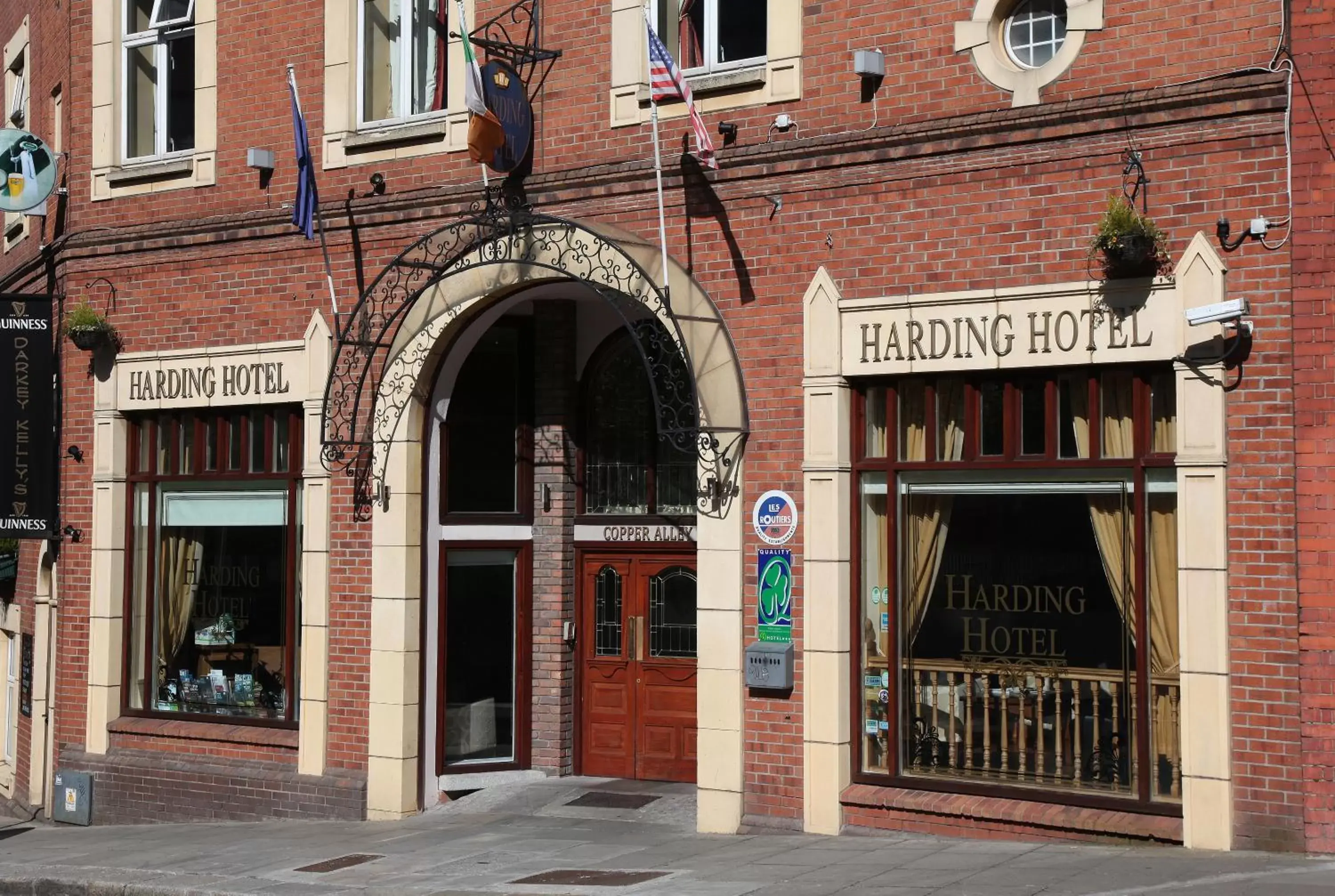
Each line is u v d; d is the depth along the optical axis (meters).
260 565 15.02
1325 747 9.73
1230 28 10.24
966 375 11.36
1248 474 10.02
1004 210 11.05
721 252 12.30
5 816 17.31
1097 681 10.80
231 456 15.26
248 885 11.10
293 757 14.52
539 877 10.62
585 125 13.05
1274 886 8.87
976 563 11.34
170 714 15.46
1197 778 10.09
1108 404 10.80
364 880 10.98
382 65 14.55
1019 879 9.43
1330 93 9.91
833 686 11.64
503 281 13.41
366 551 14.12
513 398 14.84
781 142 11.98
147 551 15.77
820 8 11.91
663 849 11.52
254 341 14.90
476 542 14.44
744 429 12.09
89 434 15.95
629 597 14.48
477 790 14.28
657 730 14.30
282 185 14.82
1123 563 10.70
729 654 12.13
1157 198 10.45
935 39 11.39
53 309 16.30
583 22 13.09
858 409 11.78
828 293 11.73
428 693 14.02
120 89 16.05
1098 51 10.73
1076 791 10.85
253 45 15.08
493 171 13.54
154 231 15.46
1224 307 9.85
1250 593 9.99
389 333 14.07
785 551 11.91
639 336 12.08
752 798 12.05
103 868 12.27
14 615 18.66
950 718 11.41
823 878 9.90
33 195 15.91
